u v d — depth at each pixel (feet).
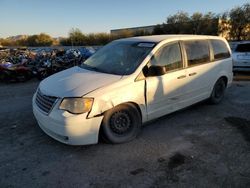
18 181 9.91
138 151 12.02
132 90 12.40
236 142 12.81
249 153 11.66
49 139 13.46
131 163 11.02
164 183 9.60
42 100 12.19
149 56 13.35
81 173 10.36
